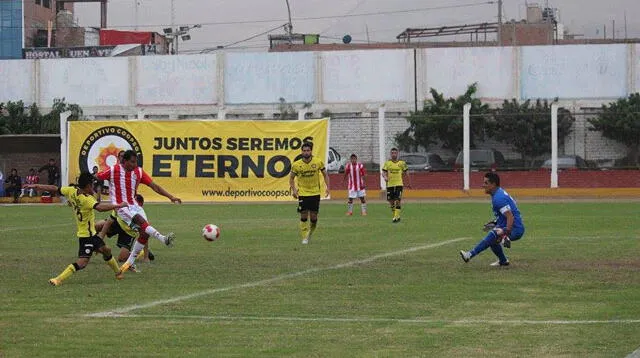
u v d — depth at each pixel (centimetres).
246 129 4284
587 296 1389
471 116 5153
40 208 4184
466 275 1641
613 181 4838
